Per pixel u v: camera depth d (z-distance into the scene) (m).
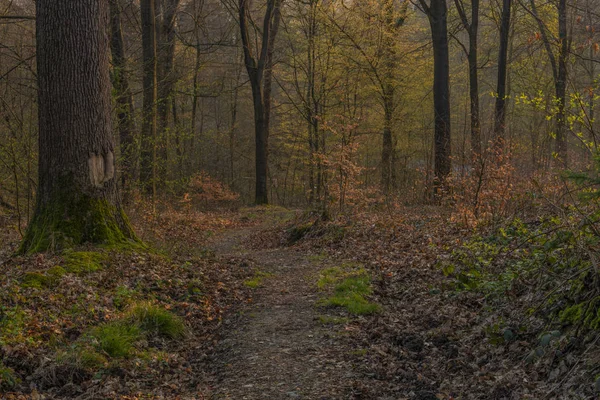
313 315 7.50
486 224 10.45
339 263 11.12
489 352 5.42
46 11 9.19
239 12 27.19
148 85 18.14
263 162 29.14
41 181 9.41
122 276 8.20
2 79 14.68
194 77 28.75
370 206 16.72
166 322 6.83
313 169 24.75
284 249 14.55
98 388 5.23
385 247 11.58
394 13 22.89
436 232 11.56
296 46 29.39
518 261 7.20
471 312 6.56
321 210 16.11
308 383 5.36
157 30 23.50
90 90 9.40
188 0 32.38
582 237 5.33
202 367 6.09
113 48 17.67
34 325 6.08
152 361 5.97
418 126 25.89
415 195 17.84
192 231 18.34
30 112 14.04
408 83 24.30
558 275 5.67
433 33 19.11
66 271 7.79
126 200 15.40
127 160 15.49
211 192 31.11
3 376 5.04
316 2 22.98
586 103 6.80
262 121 28.67
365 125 24.91
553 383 4.40
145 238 12.05
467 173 12.70
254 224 23.19
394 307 7.62
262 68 28.06
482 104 30.53
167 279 8.59
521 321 5.56
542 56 22.88
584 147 6.86
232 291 9.05
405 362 5.74
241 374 5.69
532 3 20.36
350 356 5.96
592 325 4.54
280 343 6.50
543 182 10.28
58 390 5.15
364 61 23.31
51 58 9.20
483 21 29.75
